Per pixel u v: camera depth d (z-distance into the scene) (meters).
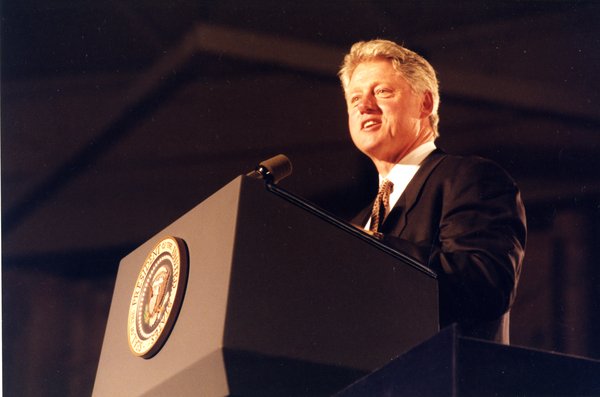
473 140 12.19
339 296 5.50
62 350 13.81
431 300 5.88
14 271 14.13
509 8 12.25
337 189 12.55
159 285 5.88
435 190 7.87
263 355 5.12
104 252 14.09
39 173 14.25
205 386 5.32
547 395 4.14
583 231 11.65
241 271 5.23
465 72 12.30
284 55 13.08
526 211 11.89
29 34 13.73
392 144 8.64
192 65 13.38
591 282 11.42
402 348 5.61
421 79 8.84
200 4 13.27
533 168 12.02
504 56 12.23
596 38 12.05
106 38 13.61
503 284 7.05
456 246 7.31
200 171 13.63
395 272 5.80
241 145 13.30
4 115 14.07
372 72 8.85
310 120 13.01
